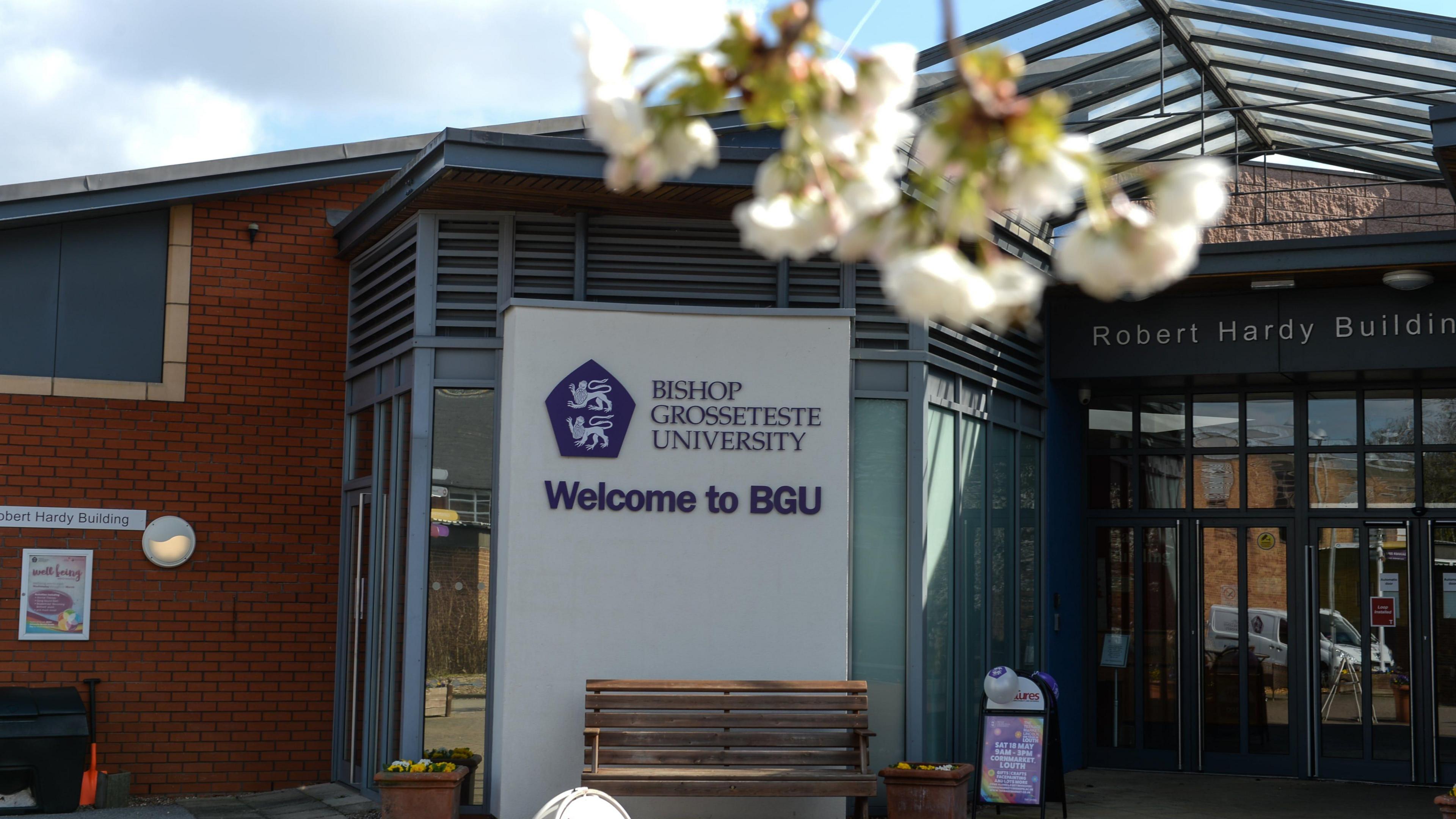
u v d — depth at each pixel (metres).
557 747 7.96
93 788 8.85
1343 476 10.70
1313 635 10.63
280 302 9.95
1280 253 9.62
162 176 9.57
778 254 1.51
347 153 10.02
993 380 9.76
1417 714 10.25
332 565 9.88
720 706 7.89
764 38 1.48
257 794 9.45
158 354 9.70
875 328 8.81
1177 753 10.89
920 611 8.59
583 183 8.02
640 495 8.20
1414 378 10.41
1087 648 11.26
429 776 7.53
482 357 8.52
